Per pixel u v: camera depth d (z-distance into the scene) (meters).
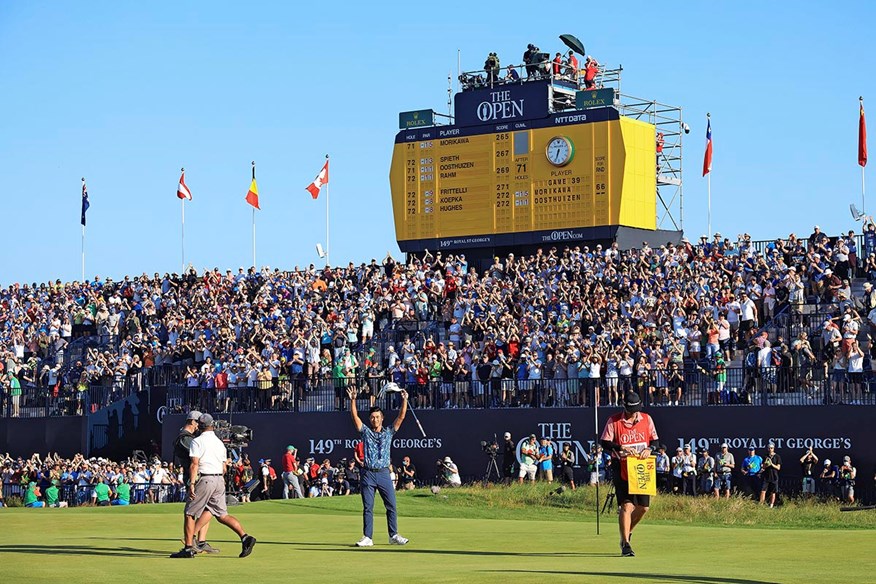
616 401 37.81
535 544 17.98
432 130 49.28
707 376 37.31
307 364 44.12
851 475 34.19
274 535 20.19
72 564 14.66
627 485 15.45
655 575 12.89
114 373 48.28
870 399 35.28
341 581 12.63
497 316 43.41
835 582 12.22
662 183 52.00
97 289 55.12
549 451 38.06
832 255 42.53
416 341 45.06
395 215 49.97
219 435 17.92
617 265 44.16
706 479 35.06
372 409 18.05
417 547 17.53
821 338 38.31
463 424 40.31
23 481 42.50
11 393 49.19
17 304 55.62
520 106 47.62
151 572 13.72
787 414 35.94
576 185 46.53
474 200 48.41
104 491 40.06
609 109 46.06
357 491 40.78
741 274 42.12
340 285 49.81
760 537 18.81
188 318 50.53
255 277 52.34
